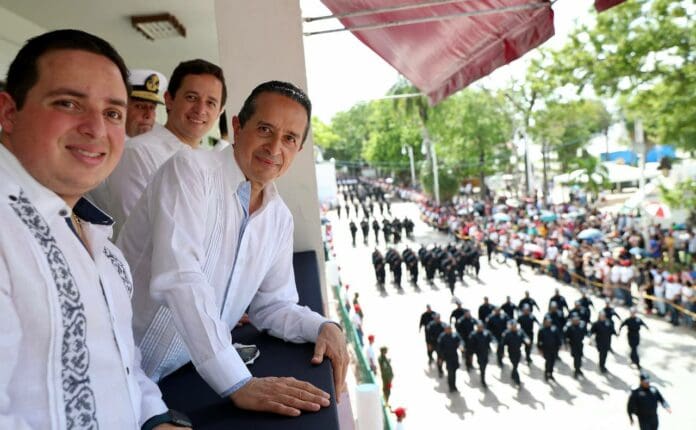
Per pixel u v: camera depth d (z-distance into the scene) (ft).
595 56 45.62
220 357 3.54
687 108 40.09
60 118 2.39
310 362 4.26
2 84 2.61
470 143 100.94
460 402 29.89
